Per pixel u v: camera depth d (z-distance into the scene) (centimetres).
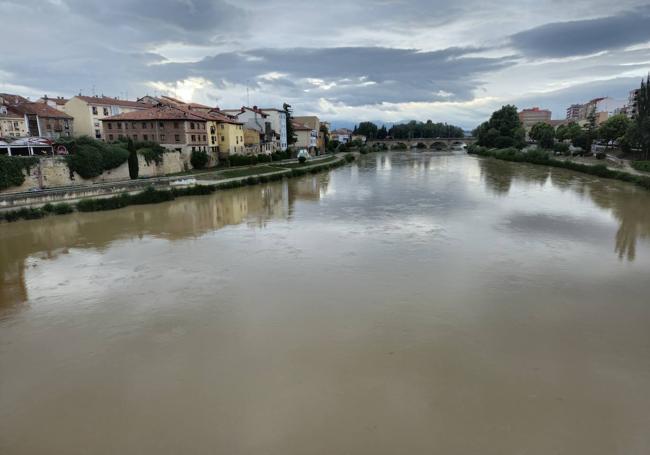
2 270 2628
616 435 1209
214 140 7738
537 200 4822
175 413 1310
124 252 2948
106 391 1423
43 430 1254
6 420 1299
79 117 8288
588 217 3894
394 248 2950
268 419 1277
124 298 2167
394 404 1335
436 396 1371
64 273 2550
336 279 2380
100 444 1194
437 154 15175
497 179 6900
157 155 6131
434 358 1584
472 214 4075
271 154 8856
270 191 5797
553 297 2117
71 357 1633
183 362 1581
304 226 3675
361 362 1562
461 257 2731
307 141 12762
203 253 2905
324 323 1866
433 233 3353
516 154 10438
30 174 4472
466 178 7144
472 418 1273
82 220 3959
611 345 1681
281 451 1154
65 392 1423
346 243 3097
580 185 5988
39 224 3784
